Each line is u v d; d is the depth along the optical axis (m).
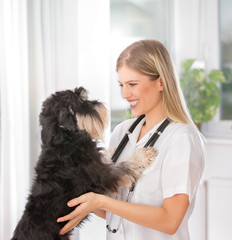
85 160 1.55
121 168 1.48
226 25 3.28
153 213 1.26
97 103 1.75
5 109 2.31
